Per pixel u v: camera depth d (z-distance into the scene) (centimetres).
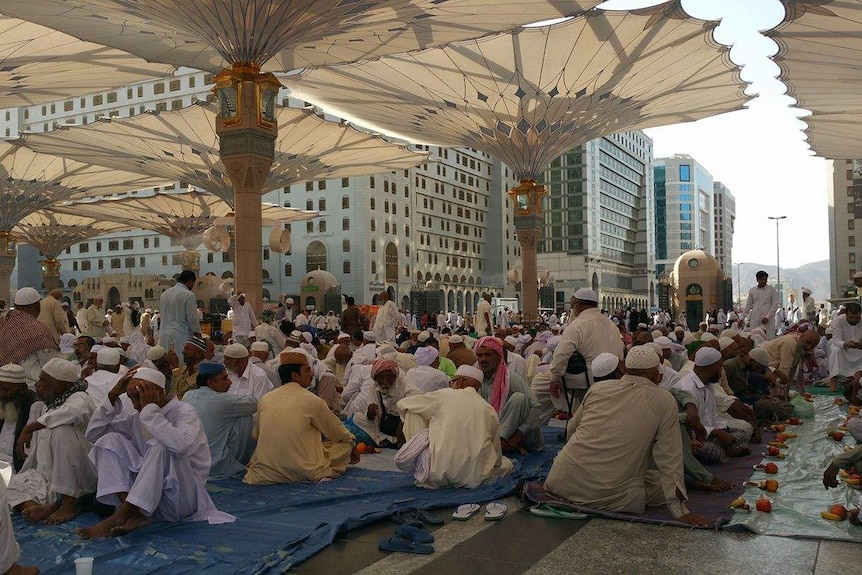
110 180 4128
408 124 2738
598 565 425
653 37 1967
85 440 564
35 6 1612
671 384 853
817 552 443
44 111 8319
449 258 8631
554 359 843
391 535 498
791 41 1641
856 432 672
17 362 791
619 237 12106
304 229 7175
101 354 669
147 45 1995
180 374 888
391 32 1905
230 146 1627
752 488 623
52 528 521
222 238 3284
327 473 687
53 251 5906
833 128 2502
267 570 418
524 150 2658
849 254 7881
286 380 710
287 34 1681
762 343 1441
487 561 436
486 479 647
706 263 4269
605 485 543
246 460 754
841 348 1380
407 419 693
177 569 421
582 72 2222
